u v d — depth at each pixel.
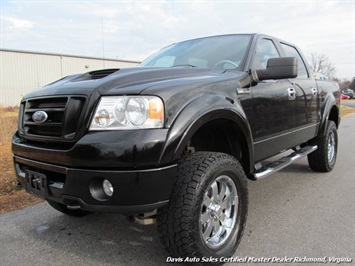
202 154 2.54
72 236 3.16
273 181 4.99
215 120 2.69
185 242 2.29
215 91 2.67
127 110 2.18
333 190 4.53
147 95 2.22
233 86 2.90
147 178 2.13
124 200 2.14
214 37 4.00
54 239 3.11
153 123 2.18
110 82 2.37
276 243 2.98
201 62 3.55
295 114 4.09
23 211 3.82
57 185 2.36
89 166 2.17
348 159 6.61
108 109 2.21
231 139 3.05
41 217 3.64
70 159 2.22
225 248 2.60
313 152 5.26
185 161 2.45
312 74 5.14
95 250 2.89
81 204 2.25
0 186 4.63
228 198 2.72
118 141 2.11
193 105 2.38
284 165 3.78
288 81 3.97
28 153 2.56
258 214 3.67
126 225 3.40
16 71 29.05
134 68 2.93
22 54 29.30
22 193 4.41
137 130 2.15
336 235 3.13
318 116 4.99
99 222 3.48
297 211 3.75
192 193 2.29
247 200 2.82
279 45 4.25
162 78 2.61
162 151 2.15
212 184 2.48
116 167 2.12
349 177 5.21
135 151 2.09
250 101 3.07
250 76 3.18
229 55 3.49
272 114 3.49
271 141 3.53
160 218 2.35
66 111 2.30
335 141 5.69
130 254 2.81
